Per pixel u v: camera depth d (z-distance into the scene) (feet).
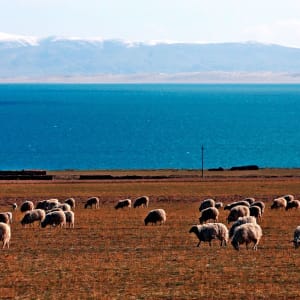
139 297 147.84
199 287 156.56
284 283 160.04
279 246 213.46
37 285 159.53
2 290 154.61
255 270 174.91
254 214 288.71
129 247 216.95
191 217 303.48
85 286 158.81
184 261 188.14
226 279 164.76
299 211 326.85
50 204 327.67
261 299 145.69
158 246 217.97
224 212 315.78
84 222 284.00
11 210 350.23
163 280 164.35
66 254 203.62
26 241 230.68
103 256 199.00
